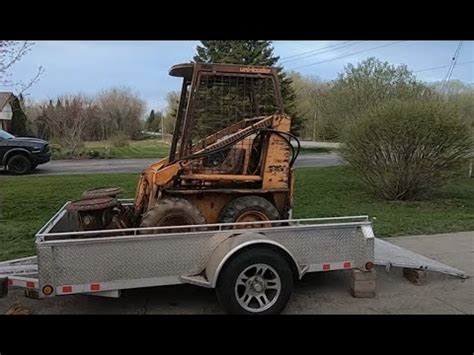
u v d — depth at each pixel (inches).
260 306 148.7
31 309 157.3
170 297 167.8
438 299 165.6
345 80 1050.1
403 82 966.4
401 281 185.5
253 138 188.4
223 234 154.2
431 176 388.2
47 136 1024.9
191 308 157.8
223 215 180.4
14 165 582.2
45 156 608.4
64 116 984.3
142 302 163.0
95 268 140.8
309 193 438.6
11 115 1000.9
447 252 235.1
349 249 166.2
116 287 142.9
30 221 304.3
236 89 184.1
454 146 375.2
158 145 1272.1
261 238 149.2
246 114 187.6
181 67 180.5
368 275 166.2
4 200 377.1
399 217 326.3
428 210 356.2
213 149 173.8
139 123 1488.7
